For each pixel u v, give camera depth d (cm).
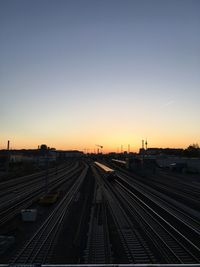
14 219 3089
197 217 3125
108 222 2920
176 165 9525
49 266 759
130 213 3334
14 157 11869
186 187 5688
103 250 2042
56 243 2214
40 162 12231
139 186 5869
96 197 4222
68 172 9731
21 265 766
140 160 10212
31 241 2255
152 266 736
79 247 2114
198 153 14250
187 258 1925
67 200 4231
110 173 6981
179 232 2477
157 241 2272
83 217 3092
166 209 3519
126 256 1969
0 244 2047
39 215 3269
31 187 5775
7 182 6681
